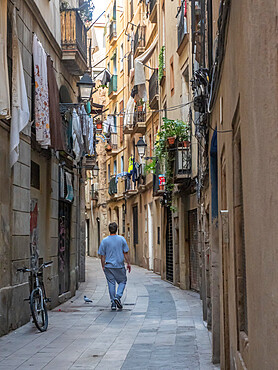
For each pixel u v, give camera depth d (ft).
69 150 57.00
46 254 48.65
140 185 107.65
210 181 30.94
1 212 35.14
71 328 36.70
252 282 11.44
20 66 36.96
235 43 14.82
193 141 58.95
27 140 41.37
